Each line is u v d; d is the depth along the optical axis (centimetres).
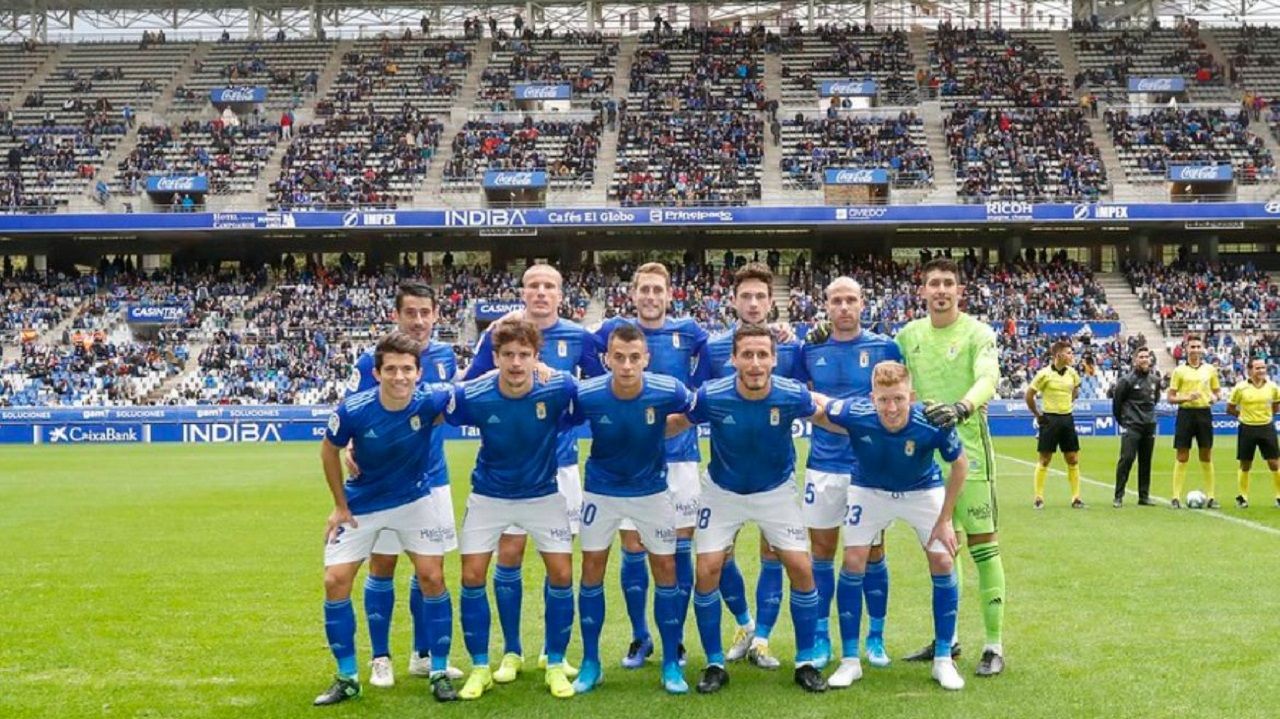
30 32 5131
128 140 4284
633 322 646
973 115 4278
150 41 4931
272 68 4759
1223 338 3562
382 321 3781
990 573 657
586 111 4391
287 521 1371
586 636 637
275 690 632
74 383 3456
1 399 3391
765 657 676
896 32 4928
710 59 4741
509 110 4481
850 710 579
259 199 3950
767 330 616
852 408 635
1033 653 686
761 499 632
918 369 709
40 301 3922
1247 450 1445
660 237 4216
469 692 613
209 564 1048
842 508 680
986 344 681
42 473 2123
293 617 816
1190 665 653
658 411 625
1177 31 4809
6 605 860
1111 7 5300
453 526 702
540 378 626
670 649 629
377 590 653
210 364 3559
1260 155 3947
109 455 2642
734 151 4134
